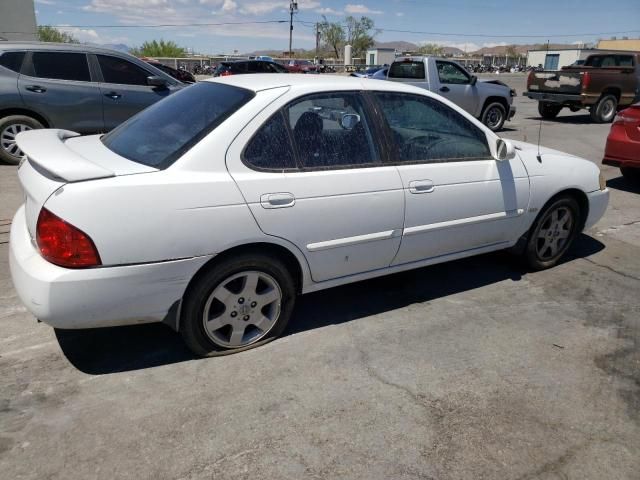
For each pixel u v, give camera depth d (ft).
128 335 11.14
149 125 10.91
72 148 10.65
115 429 8.39
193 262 9.26
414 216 11.73
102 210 8.45
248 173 9.69
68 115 25.07
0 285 13.01
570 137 39.37
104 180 8.65
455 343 11.32
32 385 9.41
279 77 11.38
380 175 11.12
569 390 9.86
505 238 13.93
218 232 9.31
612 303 13.47
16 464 7.63
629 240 18.26
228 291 10.06
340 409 9.08
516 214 13.69
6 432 8.23
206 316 9.93
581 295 13.88
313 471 7.74
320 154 10.56
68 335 11.05
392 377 10.04
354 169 10.87
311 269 10.78
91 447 8.01
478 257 16.31
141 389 9.41
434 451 8.22
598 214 15.90
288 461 7.90
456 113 12.75
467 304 13.15
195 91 11.59
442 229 12.34
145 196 8.75
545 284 14.51
